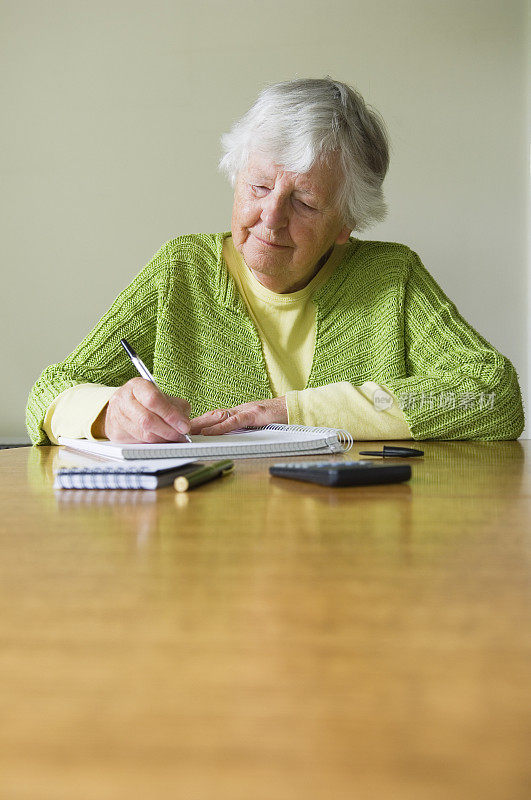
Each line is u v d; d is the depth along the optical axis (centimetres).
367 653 29
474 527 57
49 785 19
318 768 19
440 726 22
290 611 35
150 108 340
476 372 154
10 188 346
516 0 323
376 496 73
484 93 326
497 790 18
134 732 22
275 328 183
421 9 327
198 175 339
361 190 170
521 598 37
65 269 344
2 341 346
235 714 23
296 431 127
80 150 343
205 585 40
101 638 31
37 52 344
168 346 180
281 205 161
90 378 166
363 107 171
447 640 31
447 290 329
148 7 340
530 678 26
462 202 327
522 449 127
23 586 40
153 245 341
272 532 55
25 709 24
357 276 184
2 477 90
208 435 125
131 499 71
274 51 335
